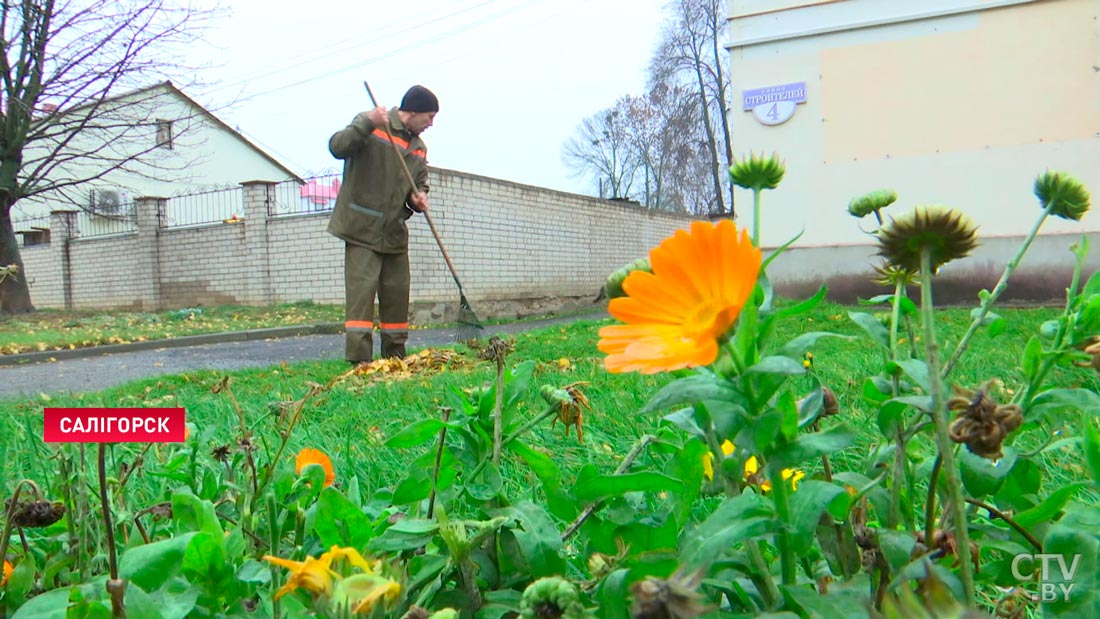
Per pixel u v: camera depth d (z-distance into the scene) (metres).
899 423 0.75
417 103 5.97
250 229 15.05
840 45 8.55
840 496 0.66
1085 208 0.69
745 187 0.75
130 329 11.88
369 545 0.84
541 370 4.20
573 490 0.85
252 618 0.85
